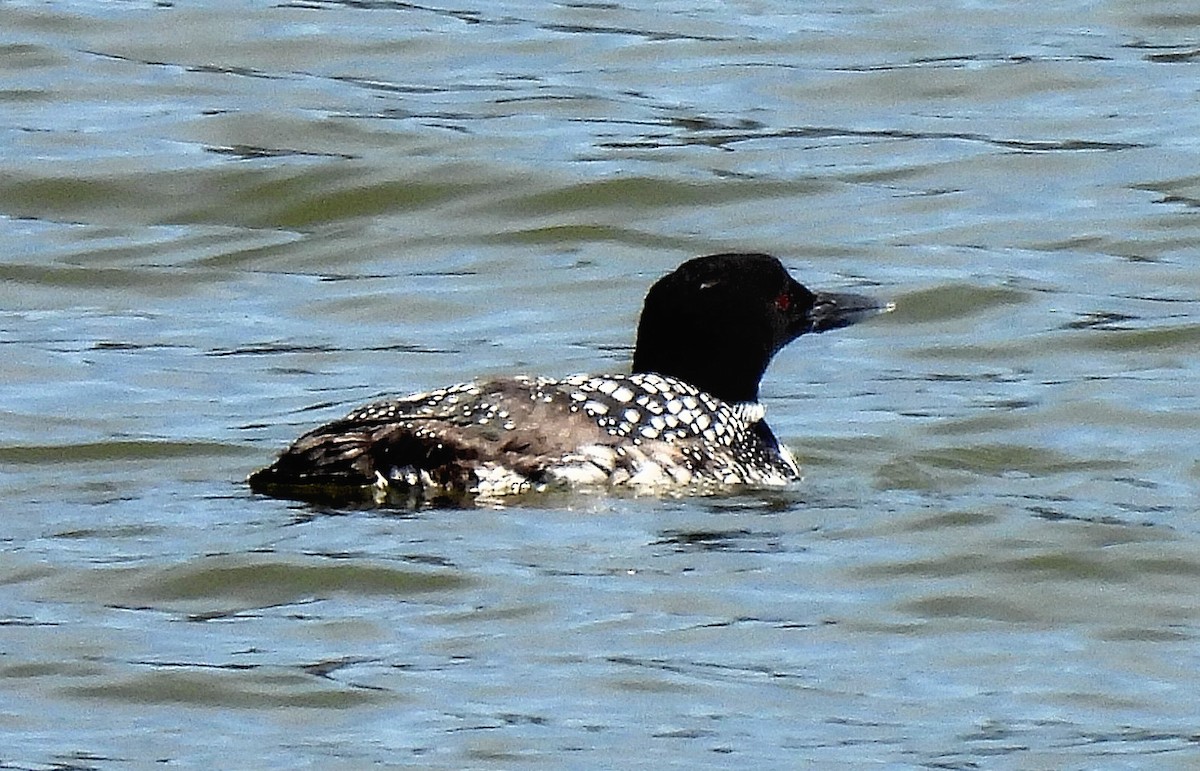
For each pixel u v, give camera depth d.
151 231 20.50
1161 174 21.52
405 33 25.56
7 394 16.36
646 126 22.78
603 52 25.03
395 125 22.55
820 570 12.56
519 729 10.69
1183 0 26.36
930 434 15.42
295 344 17.80
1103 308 18.53
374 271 19.67
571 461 13.17
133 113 22.98
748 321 14.11
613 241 20.25
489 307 18.75
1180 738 10.66
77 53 24.56
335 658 11.45
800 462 14.74
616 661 11.41
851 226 20.47
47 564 12.52
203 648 11.57
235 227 20.67
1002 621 12.05
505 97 23.55
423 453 12.99
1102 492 14.12
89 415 15.84
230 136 22.31
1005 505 13.66
